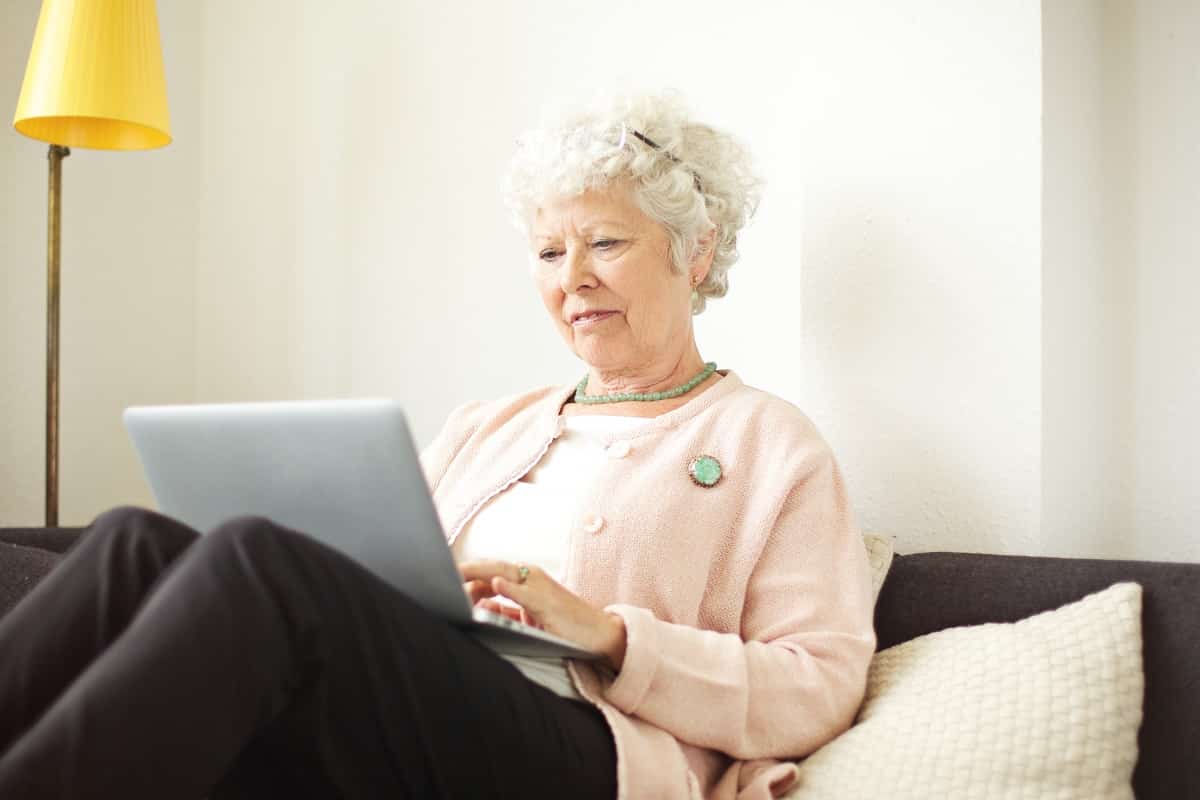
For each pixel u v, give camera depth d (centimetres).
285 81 275
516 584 115
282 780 99
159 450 113
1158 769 121
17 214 260
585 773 107
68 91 212
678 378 161
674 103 162
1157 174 171
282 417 101
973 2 164
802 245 180
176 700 79
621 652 119
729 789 121
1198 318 168
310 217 269
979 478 162
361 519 102
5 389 259
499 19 236
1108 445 175
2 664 92
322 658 88
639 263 153
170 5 284
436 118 246
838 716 127
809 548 137
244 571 85
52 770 73
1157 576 130
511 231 231
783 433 146
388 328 253
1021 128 160
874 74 173
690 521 139
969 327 163
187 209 289
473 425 169
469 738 98
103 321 274
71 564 99
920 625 143
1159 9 172
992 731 118
